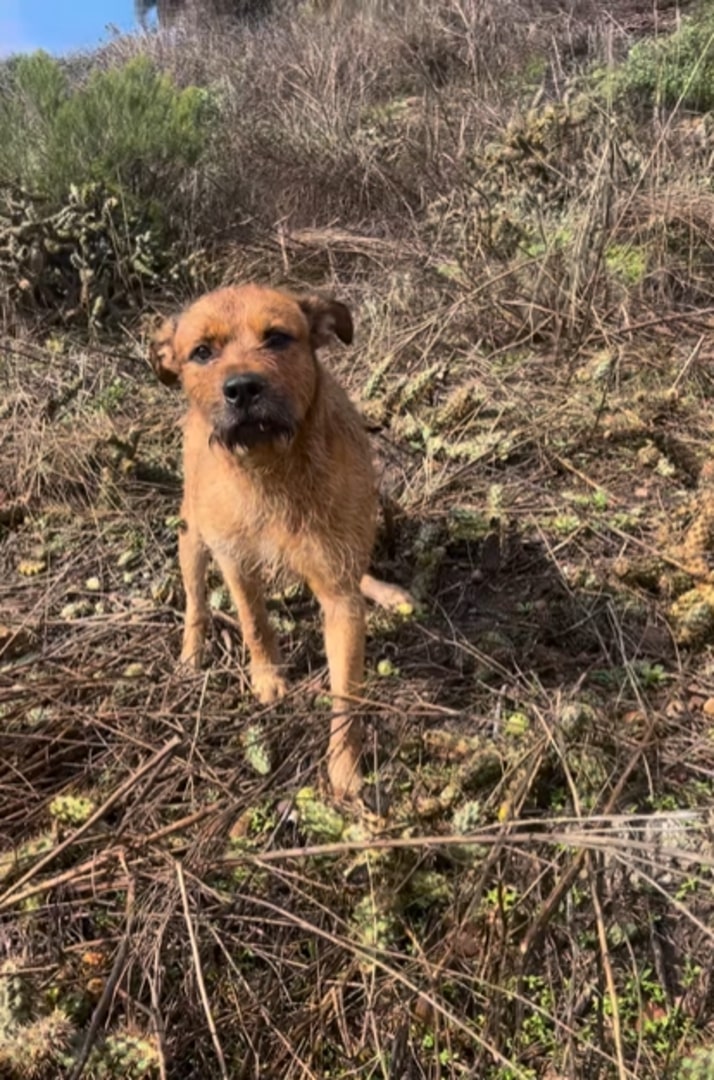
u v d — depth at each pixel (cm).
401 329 133
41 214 157
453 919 55
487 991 53
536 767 62
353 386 125
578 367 124
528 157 162
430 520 100
